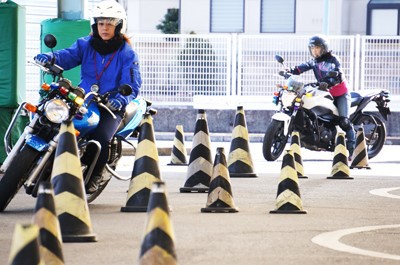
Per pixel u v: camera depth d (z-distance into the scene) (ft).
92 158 88.02
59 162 73.72
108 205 96.43
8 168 86.53
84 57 95.20
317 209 95.50
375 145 171.12
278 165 152.15
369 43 209.46
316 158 173.58
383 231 81.46
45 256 55.47
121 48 95.30
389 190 115.65
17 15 138.00
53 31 148.66
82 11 151.64
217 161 93.04
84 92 87.92
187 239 75.20
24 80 141.59
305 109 156.87
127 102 91.86
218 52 209.26
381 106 170.71
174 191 110.42
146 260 52.31
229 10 359.46
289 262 66.28
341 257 68.59
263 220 86.53
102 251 69.46
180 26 363.76
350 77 209.46
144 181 91.15
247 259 67.10
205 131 110.32
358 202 102.53
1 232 78.23
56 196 73.20
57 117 85.76
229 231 79.66
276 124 152.97
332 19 355.56
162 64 208.54
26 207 93.81
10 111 137.08
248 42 208.74
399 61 209.87
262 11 356.79
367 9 358.84
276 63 209.05
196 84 209.77
